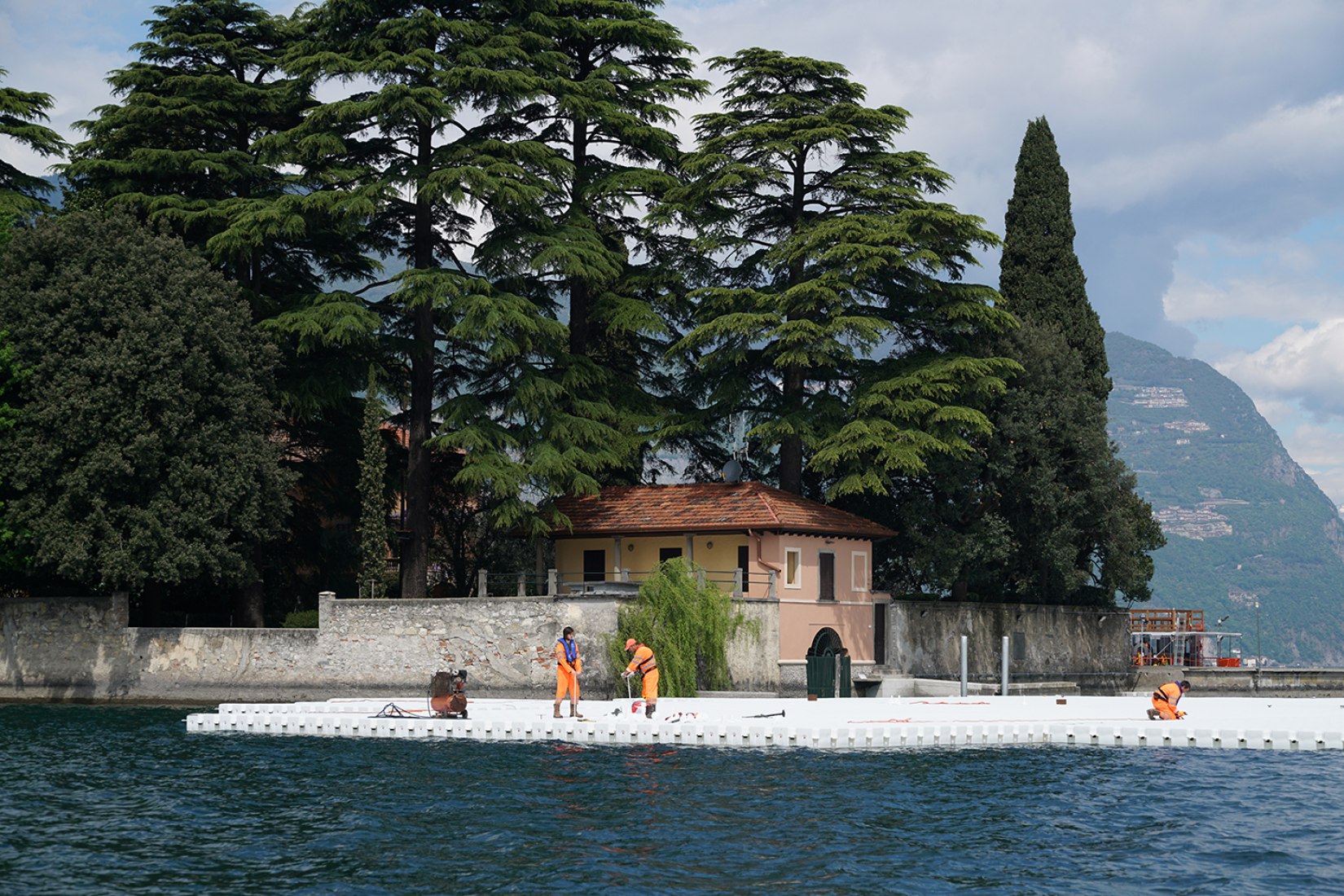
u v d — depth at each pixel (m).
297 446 57.09
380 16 53.47
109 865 21.27
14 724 40.59
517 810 25.42
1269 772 30.23
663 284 58.09
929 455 56.78
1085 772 30.08
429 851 22.20
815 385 62.16
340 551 58.66
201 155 53.38
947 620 58.72
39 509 46.19
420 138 53.28
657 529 53.41
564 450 52.22
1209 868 21.36
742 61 58.19
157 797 26.88
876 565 63.31
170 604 56.84
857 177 56.94
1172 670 70.75
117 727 39.78
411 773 29.70
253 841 22.89
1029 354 61.00
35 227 48.41
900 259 54.44
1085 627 66.38
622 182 55.34
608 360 61.38
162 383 46.66
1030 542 61.53
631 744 34.44
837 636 54.62
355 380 53.00
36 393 46.12
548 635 46.25
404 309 55.34
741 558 52.62
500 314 49.91
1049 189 67.06
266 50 57.53
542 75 54.59
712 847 22.52
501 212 52.88
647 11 58.00
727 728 34.34
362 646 47.81
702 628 46.44
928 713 39.50
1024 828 24.09
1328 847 22.78
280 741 35.62
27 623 50.03
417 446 54.28
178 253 49.19
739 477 55.91
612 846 22.55
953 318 57.81
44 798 26.81
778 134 56.88
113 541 46.28
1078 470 61.88
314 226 53.75
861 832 23.66
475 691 46.66
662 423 57.53
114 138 54.34
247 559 50.59
